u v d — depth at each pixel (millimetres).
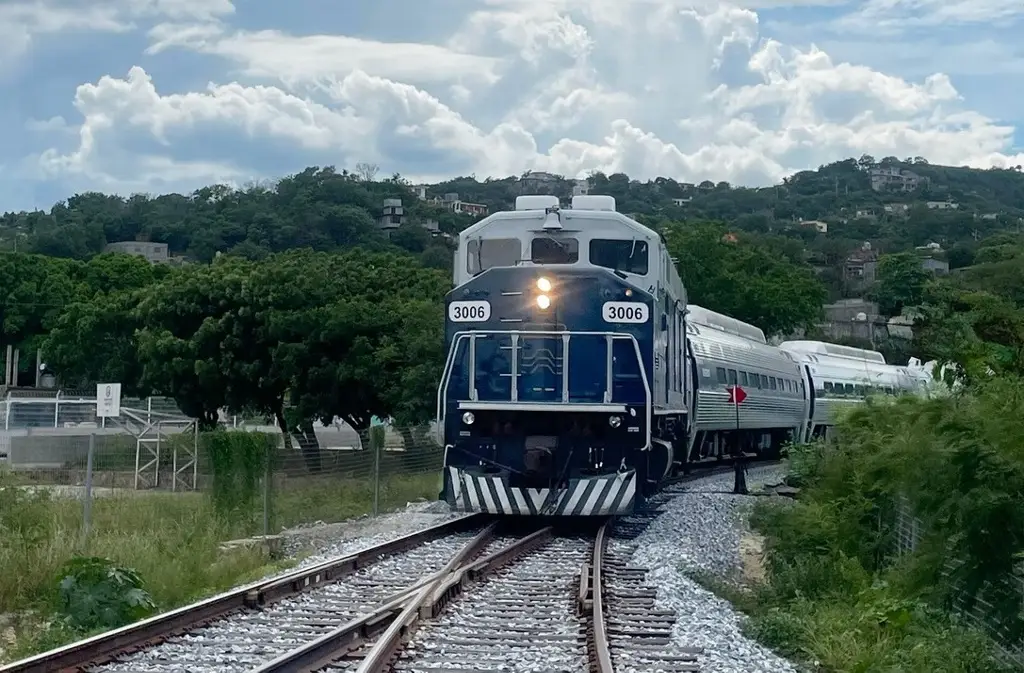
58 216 123250
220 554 15398
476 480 17359
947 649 9430
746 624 11430
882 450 13266
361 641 9594
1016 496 9125
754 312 54750
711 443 31172
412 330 31359
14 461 29234
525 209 19250
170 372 34812
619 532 18234
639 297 17359
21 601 12320
